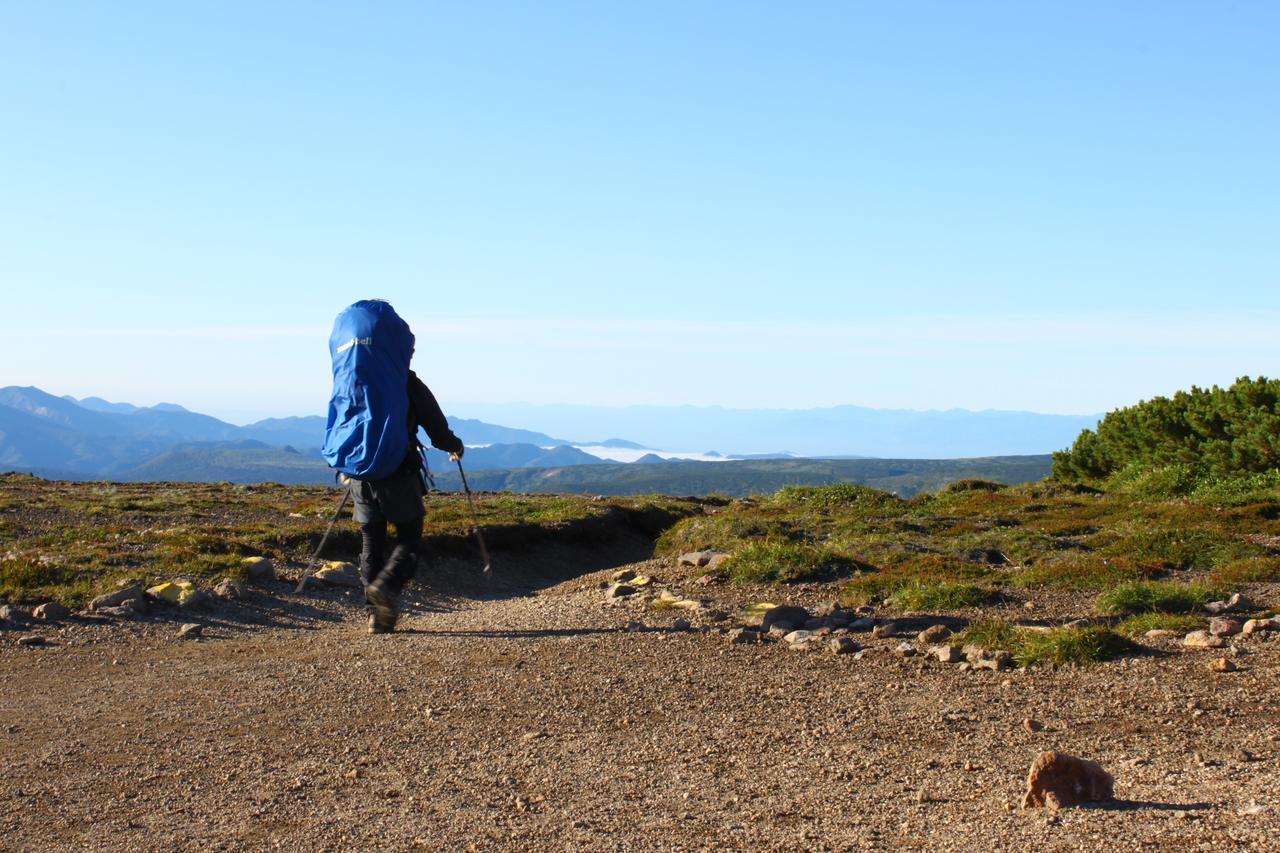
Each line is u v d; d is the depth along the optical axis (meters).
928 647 9.37
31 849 4.94
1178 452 28.36
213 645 10.67
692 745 6.55
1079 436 35.06
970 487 30.06
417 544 10.80
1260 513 19.59
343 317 10.26
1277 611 10.35
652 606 12.32
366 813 5.35
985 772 5.76
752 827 4.98
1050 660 8.47
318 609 13.27
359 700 7.90
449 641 10.17
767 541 16.86
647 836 4.89
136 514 24.22
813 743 6.52
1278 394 28.38
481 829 5.05
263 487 39.06
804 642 9.73
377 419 9.94
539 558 21.41
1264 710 6.75
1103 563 13.59
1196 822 4.56
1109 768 5.68
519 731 6.96
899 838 4.71
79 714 7.77
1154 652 8.62
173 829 5.18
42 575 13.45
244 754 6.54
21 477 41.94
